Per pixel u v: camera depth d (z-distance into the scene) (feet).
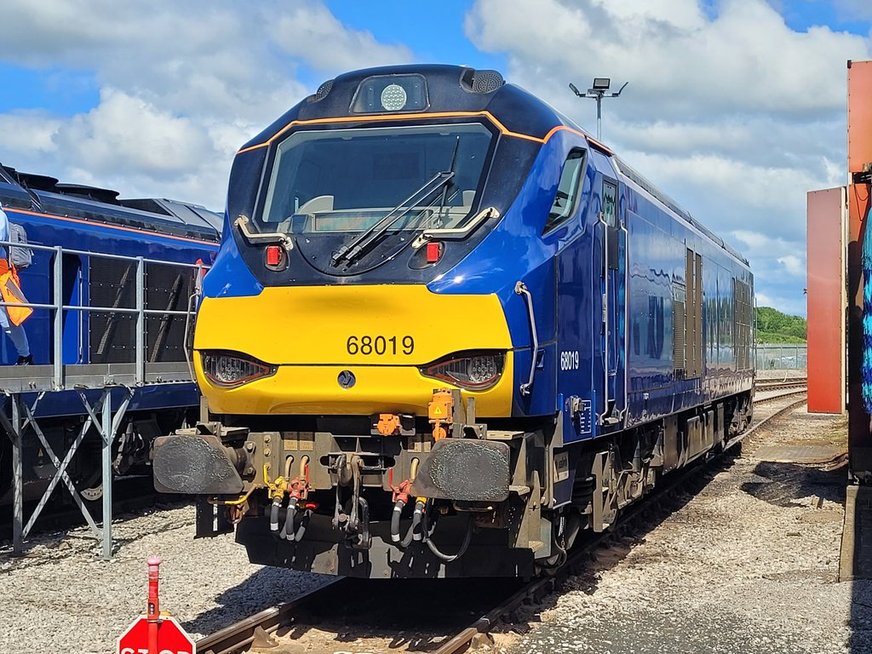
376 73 25.88
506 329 21.99
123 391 41.14
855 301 45.39
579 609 26.37
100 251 41.19
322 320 22.91
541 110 25.12
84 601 27.43
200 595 27.68
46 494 34.45
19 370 31.89
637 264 32.81
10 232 35.65
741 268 63.26
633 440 34.63
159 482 22.86
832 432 87.25
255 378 23.57
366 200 24.45
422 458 22.26
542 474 23.95
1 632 24.39
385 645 23.20
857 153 43.47
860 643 23.49
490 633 23.44
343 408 23.08
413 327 22.30
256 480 23.45
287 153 25.70
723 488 51.83
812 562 32.73
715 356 51.16
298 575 29.86
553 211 24.44
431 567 23.58
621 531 36.83
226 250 24.67
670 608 26.61
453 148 24.49
